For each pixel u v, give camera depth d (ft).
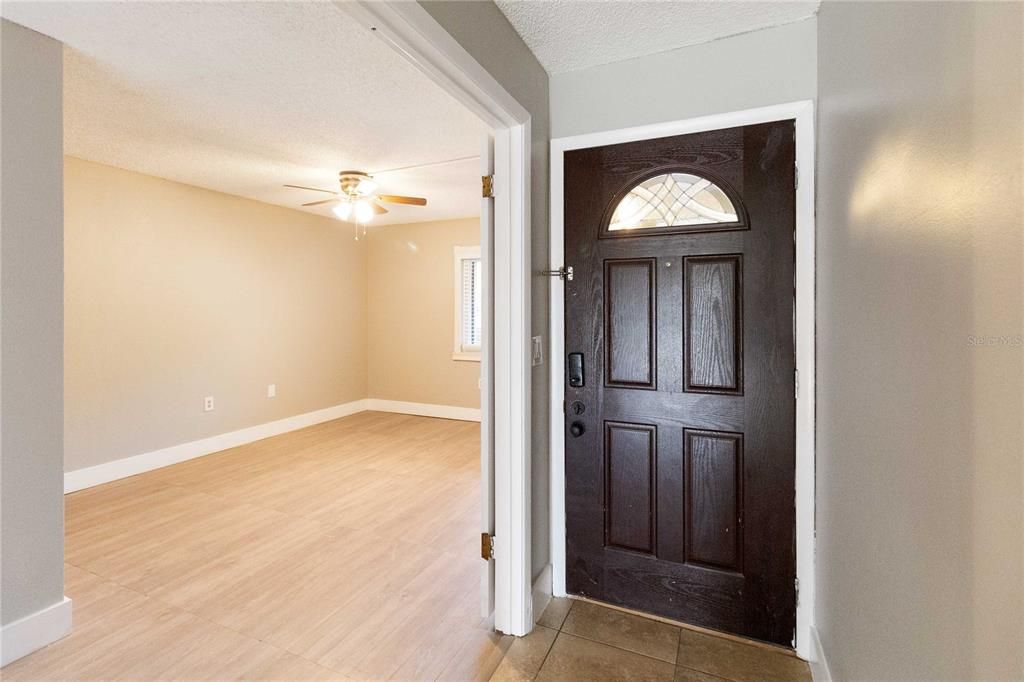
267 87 7.88
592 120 6.81
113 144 10.59
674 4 5.46
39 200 6.01
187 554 8.45
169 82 7.69
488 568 6.47
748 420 6.15
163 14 5.90
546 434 7.07
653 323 6.58
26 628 5.88
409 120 9.23
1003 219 2.07
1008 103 2.03
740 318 6.15
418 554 8.48
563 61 6.66
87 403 11.80
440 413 19.67
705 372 6.34
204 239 14.48
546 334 7.04
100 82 7.66
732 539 6.27
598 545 6.97
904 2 3.18
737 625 6.25
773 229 5.98
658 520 6.64
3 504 5.74
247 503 10.78
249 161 11.69
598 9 5.54
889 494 3.43
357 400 20.51
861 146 4.08
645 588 6.73
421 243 19.79
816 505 5.78
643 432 6.68
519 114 5.92
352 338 20.21
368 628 6.45
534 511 6.68
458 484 12.01
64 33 6.21
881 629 3.58
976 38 2.29
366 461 13.91
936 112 2.73
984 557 2.24
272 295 16.71
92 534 9.23
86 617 6.64
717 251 6.24
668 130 6.43
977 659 2.29
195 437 14.26
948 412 2.59
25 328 5.89
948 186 2.58
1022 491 1.95
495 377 6.34
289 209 17.35
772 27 5.90
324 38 6.47
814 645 5.65
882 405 3.57
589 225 6.88
